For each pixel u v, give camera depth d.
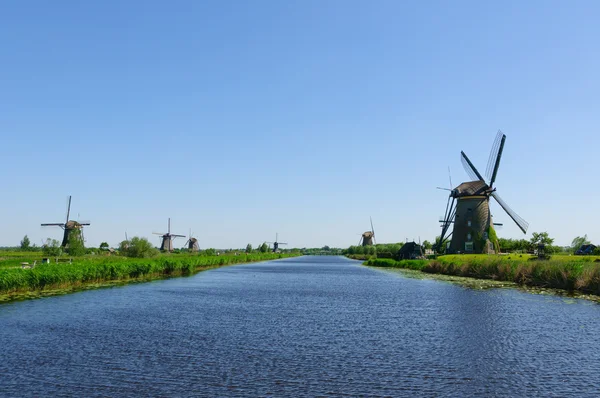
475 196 85.94
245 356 18.44
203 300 37.94
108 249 111.25
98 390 14.07
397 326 25.62
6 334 22.23
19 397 13.38
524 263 54.12
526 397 13.78
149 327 24.72
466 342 21.28
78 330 23.48
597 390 14.42
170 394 13.75
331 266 125.38
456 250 86.50
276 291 47.22
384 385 14.80
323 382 15.05
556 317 28.23
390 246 163.50
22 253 84.75
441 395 13.89
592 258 63.12
